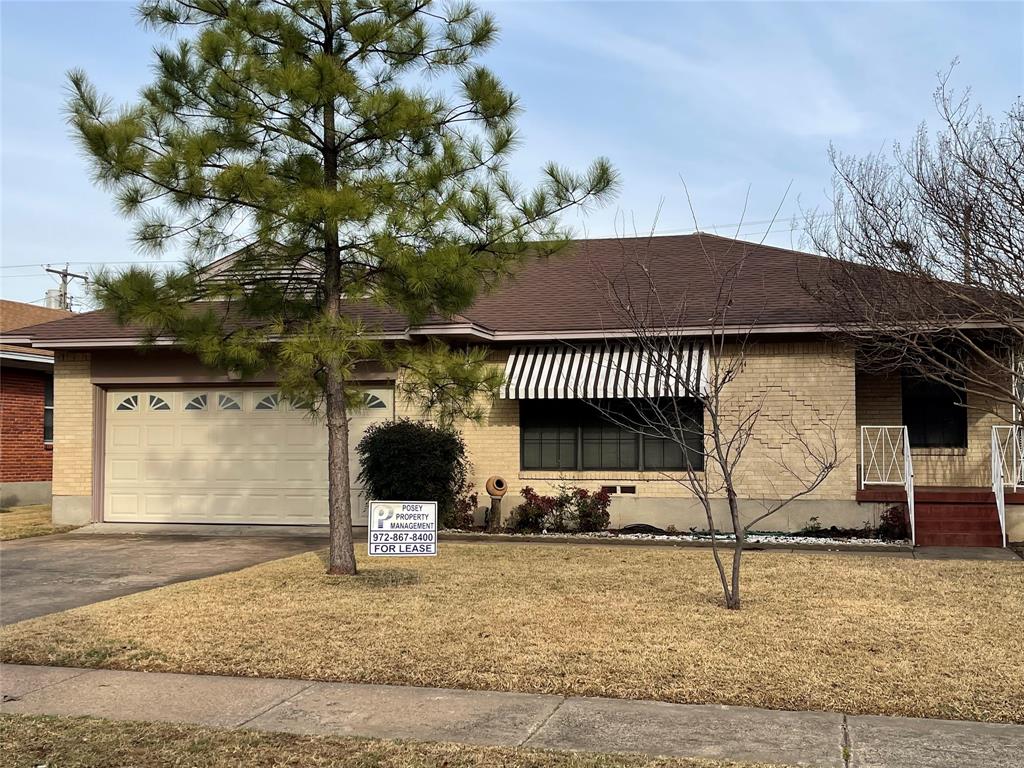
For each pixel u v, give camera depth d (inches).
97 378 706.8
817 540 574.9
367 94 418.6
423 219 407.5
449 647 314.2
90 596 430.0
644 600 383.2
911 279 539.5
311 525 679.1
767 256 718.5
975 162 581.6
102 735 239.0
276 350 426.6
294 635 333.4
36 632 343.6
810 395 605.9
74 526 693.9
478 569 465.7
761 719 246.1
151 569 505.0
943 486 626.2
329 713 256.4
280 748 229.0
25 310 1075.9
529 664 294.5
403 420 634.8
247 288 452.8
